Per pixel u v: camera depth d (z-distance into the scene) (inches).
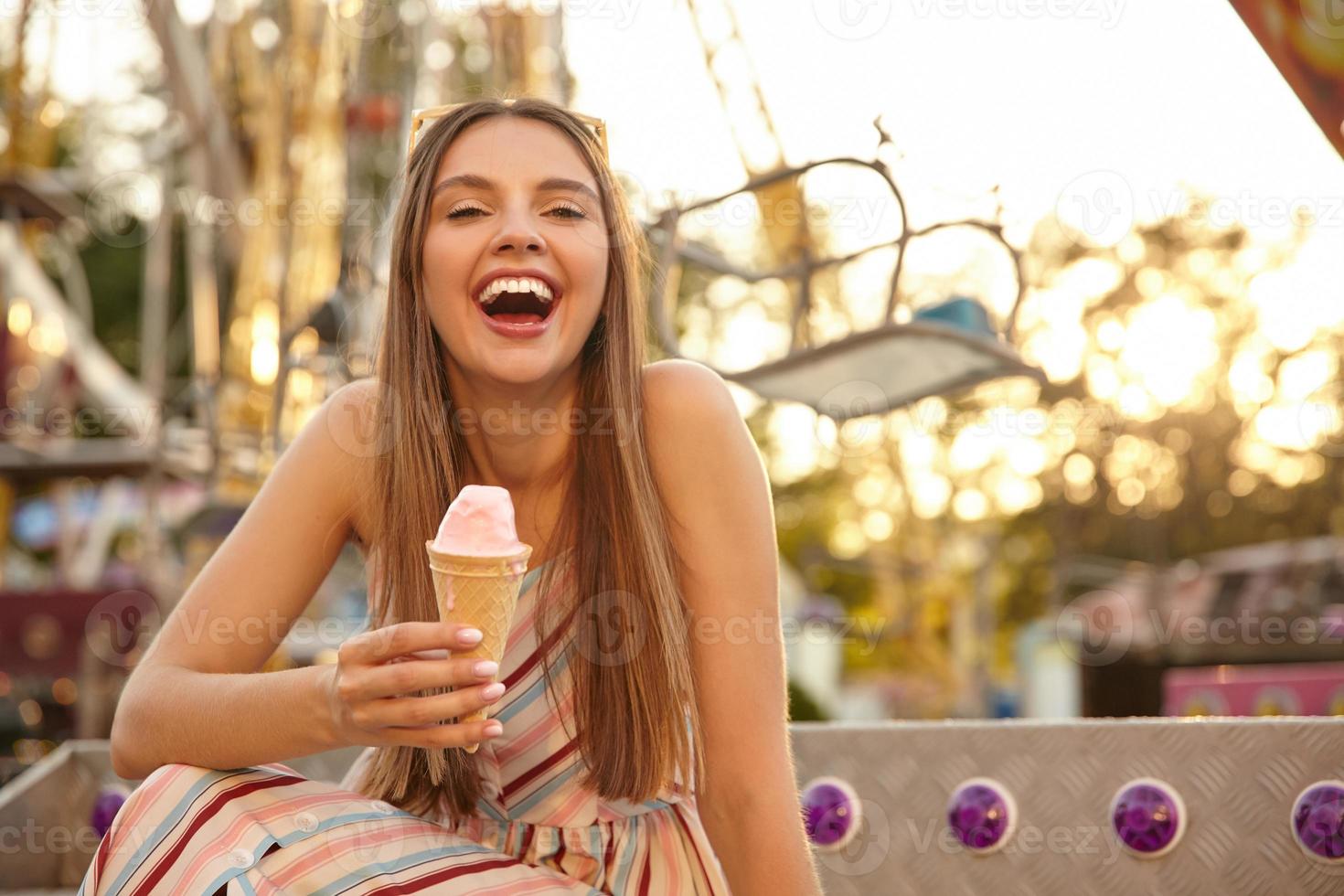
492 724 55.1
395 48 344.5
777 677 71.4
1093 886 87.7
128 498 514.9
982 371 160.6
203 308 388.5
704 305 620.4
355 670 54.7
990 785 89.4
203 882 58.2
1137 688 306.5
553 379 70.9
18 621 309.3
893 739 92.0
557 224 68.5
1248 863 85.7
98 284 837.8
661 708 69.0
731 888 70.9
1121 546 733.9
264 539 73.4
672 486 72.6
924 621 759.7
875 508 786.8
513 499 75.0
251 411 362.6
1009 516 746.8
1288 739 86.8
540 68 275.7
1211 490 729.6
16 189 335.6
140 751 66.2
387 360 72.9
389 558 72.2
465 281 68.1
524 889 60.7
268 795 61.8
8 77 354.6
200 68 371.9
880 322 160.2
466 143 69.6
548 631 70.5
